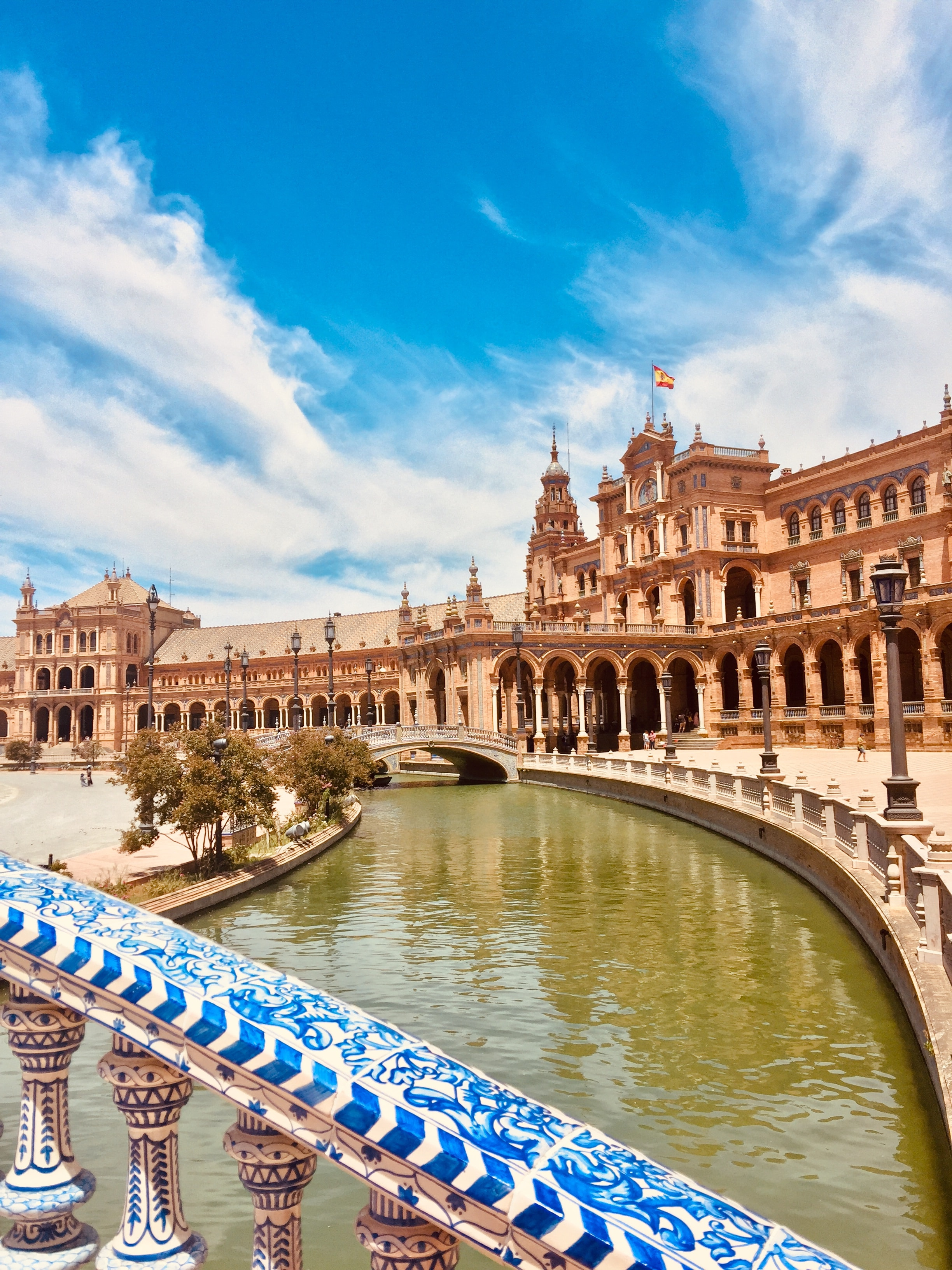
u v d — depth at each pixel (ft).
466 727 236.84
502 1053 49.78
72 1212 8.07
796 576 267.80
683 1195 6.21
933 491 222.07
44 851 103.91
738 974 61.52
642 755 241.76
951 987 40.81
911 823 58.95
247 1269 27.27
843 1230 32.19
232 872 93.76
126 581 457.68
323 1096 6.30
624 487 309.42
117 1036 7.29
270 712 417.28
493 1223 5.94
